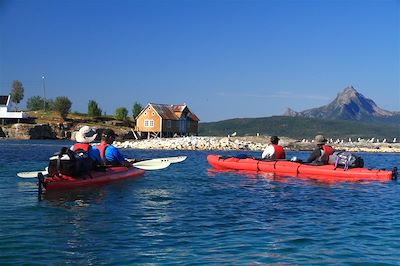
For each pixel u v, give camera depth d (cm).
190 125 8169
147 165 1977
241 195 1353
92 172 1477
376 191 1491
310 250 754
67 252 721
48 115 9169
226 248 757
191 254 720
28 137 7650
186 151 4828
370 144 7162
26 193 1317
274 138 2169
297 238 829
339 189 1527
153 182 1620
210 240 806
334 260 700
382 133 12338
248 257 708
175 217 1002
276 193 1407
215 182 1672
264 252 736
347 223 968
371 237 847
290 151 5653
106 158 1655
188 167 2369
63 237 812
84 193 1316
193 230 880
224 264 672
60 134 8000
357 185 1636
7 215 1002
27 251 722
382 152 6194
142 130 7638
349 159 1889
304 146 6253
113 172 1577
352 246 782
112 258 694
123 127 8706
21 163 2495
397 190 1518
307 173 1923
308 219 1005
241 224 940
